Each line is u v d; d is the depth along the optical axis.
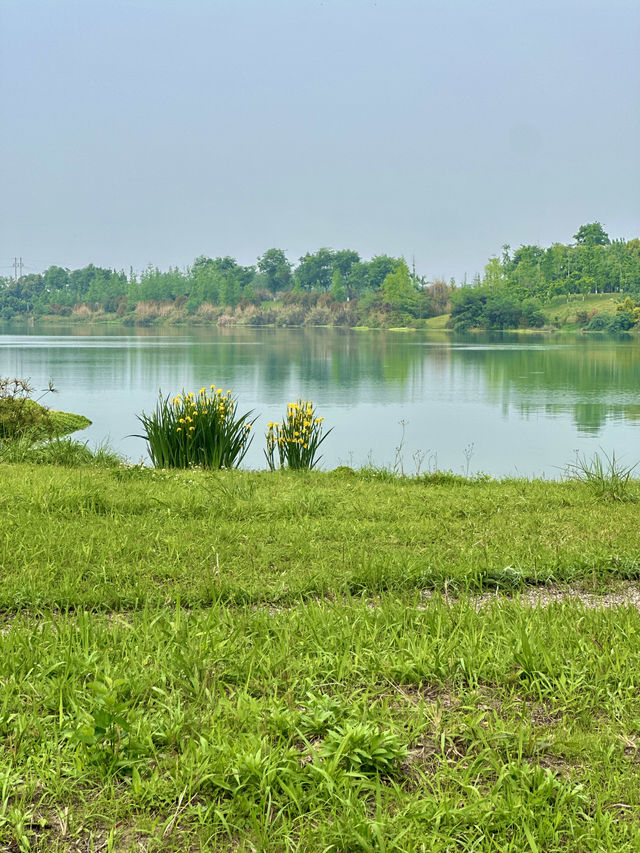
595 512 7.20
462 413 22.27
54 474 8.51
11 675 3.22
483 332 103.06
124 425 18.84
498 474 13.26
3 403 14.36
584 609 4.26
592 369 39.00
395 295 121.12
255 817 2.38
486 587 4.96
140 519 6.39
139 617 4.12
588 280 116.38
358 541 5.98
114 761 2.64
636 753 2.82
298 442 10.68
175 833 2.34
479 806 2.44
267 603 4.50
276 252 154.62
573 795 2.50
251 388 28.95
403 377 34.12
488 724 2.95
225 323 133.50
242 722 2.90
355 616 4.05
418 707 3.06
